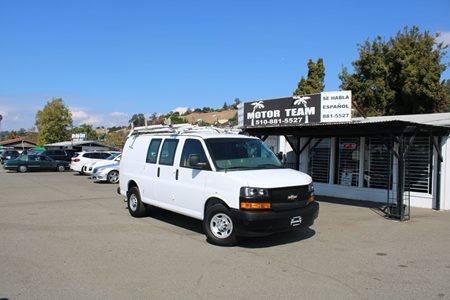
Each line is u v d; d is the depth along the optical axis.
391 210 10.73
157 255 6.79
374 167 13.96
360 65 29.47
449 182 12.14
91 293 5.07
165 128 10.11
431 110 27.33
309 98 14.63
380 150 13.79
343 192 14.75
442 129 11.44
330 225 9.53
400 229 9.17
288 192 7.23
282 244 7.61
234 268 6.11
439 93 26.70
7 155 44.16
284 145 16.88
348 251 7.17
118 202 13.02
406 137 12.41
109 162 21.09
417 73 26.44
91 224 9.35
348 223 9.80
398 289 5.29
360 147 14.35
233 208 7.12
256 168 7.92
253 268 6.12
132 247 7.30
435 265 6.39
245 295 5.03
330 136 14.12
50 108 68.31
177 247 7.32
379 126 10.67
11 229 8.76
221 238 7.38
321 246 7.50
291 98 15.22
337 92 13.99
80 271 5.93
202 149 8.14
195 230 8.76
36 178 23.84
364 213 11.24
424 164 12.68
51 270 5.97
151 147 9.78
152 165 9.53
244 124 17.17
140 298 4.92
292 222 7.17
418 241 8.01
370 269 6.14
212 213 7.53
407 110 27.98
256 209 6.94
